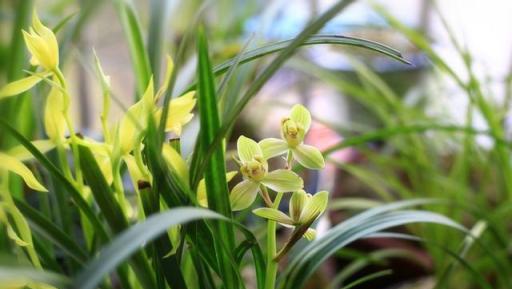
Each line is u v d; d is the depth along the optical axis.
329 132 1.69
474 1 1.68
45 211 0.76
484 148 1.33
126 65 1.80
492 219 1.00
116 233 0.58
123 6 0.76
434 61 1.13
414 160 1.24
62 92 0.60
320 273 1.25
